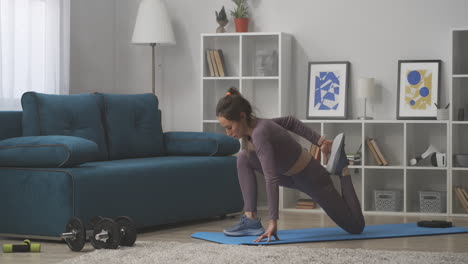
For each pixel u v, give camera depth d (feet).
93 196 13.38
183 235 14.43
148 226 15.78
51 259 11.60
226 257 11.05
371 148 18.93
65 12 18.67
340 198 13.51
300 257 11.03
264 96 20.40
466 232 14.51
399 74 19.19
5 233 13.71
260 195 20.53
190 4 21.17
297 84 20.17
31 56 17.56
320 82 19.75
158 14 19.84
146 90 21.59
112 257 11.25
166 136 18.15
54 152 13.15
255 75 20.36
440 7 19.12
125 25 21.72
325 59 19.95
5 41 16.79
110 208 13.79
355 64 19.72
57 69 18.33
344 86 19.54
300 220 16.96
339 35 19.83
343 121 18.88
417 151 19.26
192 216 16.12
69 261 10.94
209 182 16.66
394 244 12.96
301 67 20.13
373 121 18.62
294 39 20.17
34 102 14.87
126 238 12.29
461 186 18.72
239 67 19.84
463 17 18.99
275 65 19.69
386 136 19.52
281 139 12.62
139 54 21.65
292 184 13.64
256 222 13.84
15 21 17.12
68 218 12.98
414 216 18.02
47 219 13.19
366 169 18.88
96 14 20.94
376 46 19.57
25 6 17.39
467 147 18.78
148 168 14.85
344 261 10.72
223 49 20.68
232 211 17.54
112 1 21.63
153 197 14.90
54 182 13.07
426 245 12.86
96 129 16.02
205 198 16.51
